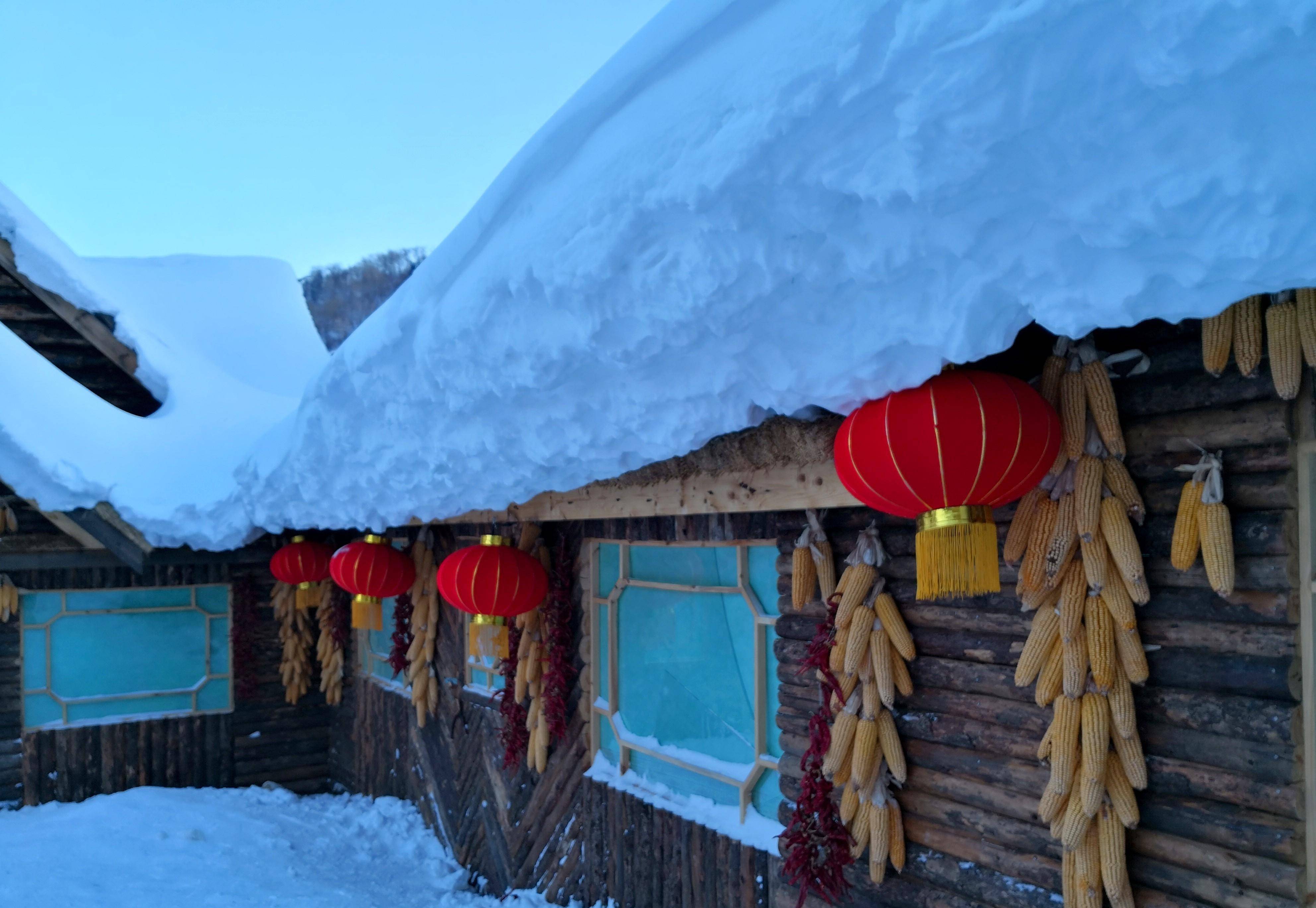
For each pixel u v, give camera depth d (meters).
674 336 2.11
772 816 4.27
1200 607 2.37
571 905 5.61
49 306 8.61
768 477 3.44
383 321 3.53
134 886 6.46
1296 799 2.19
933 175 1.38
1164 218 1.31
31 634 8.78
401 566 7.01
